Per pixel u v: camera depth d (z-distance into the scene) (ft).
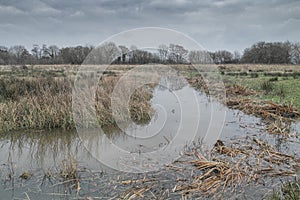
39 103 29.07
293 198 12.43
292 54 165.48
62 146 22.71
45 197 13.89
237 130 26.27
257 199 13.41
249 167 17.02
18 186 15.07
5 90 34.45
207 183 14.90
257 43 171.73
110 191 14.47
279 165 17.57
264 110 32.83
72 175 16.17
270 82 52.34
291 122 28.66
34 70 70.28
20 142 23.76
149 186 14.97
